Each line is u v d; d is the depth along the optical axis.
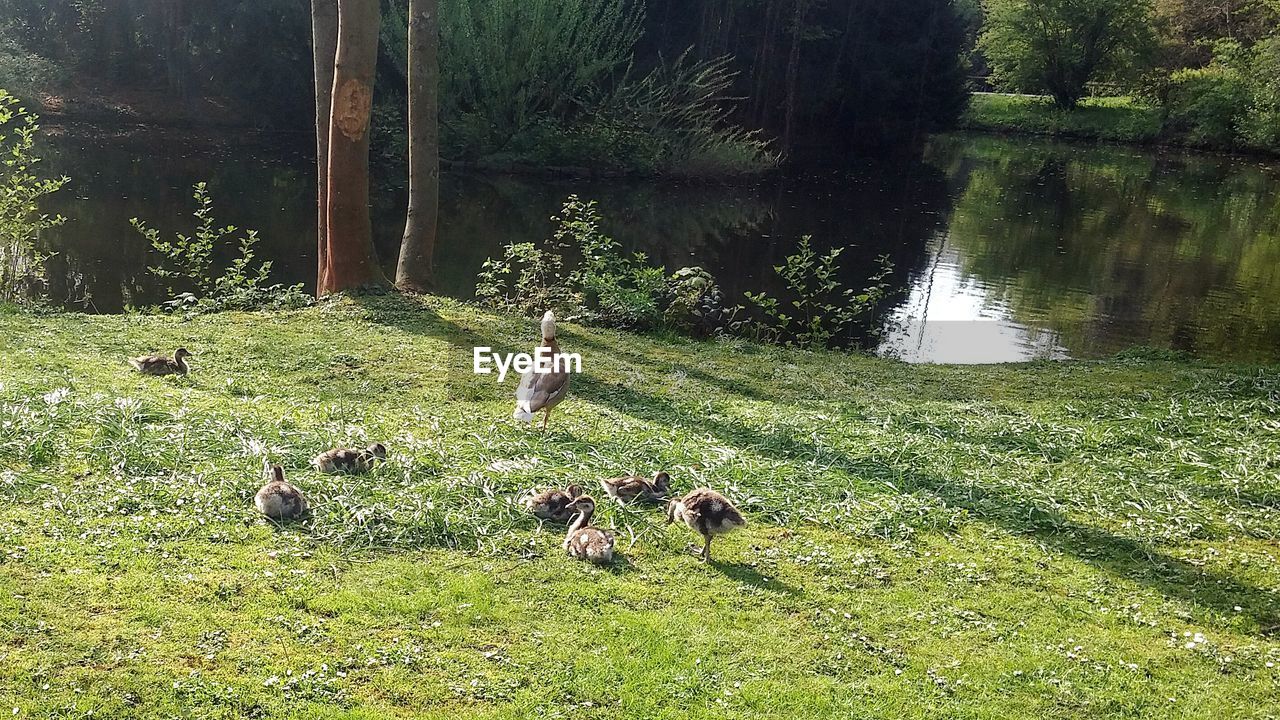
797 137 56.97
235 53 47.91
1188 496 9.41
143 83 49.44
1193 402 12.73
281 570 6.45
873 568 7.45
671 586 6.87
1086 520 8.77
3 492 7.11
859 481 9.10
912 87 59.00
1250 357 18.70
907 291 24.12
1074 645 6.55
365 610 6.09
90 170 32.97
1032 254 29.92
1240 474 10.01
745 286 23.53
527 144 41.56
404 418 10.23
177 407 9.61
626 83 48.12
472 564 6.89
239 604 5.98
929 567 7.57
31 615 5.58
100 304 18.06
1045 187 46.59
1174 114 70.88
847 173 48.62
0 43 44.97
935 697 5.79
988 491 9.20
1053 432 11.19
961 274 26.58
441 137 41.97
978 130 76.12
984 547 8.05
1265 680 6.29
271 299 16.88
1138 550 8.16
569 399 11.55
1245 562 8.05
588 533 7.21
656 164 42.53
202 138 43.12
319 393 11.06
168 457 8.02
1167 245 32.44
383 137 43.38
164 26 48.66
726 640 6.17
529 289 17.98
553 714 5.25
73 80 47.59
